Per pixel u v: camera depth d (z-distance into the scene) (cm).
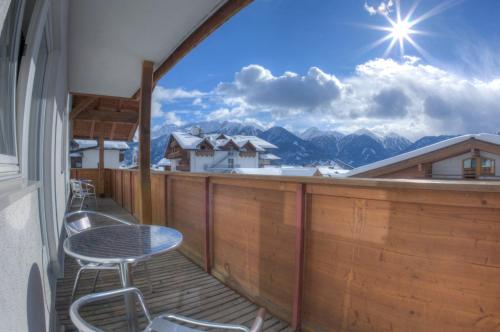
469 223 133
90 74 502
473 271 132
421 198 144
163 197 441
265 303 237
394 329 157
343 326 180
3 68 134
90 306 239
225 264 289
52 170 246
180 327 115
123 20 327
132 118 923
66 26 315
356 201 173
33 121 230
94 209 779
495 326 127
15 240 101
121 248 159
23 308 109
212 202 309
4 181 123
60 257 310
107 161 2733
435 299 143
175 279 297
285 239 219
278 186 222
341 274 181
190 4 301
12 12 132
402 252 154
